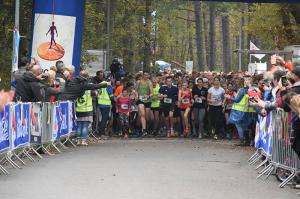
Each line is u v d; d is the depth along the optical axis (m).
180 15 127.31
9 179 21.89
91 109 36.44
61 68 35.62
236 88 43.81
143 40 74.94
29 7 47.62
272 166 23.61
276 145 22.80
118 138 43.00
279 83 22.94
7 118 23.84
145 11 74.06
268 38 64.69
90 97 36.50
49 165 25.92
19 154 27.02
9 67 46.56
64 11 40.25
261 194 19.77
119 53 74.44
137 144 37.72
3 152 23.58
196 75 48.66
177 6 99.25
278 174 22.56
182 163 27.48
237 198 18.92
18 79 30.14
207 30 130.88
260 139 26.77
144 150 33.47
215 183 21.78
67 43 40.47
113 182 21.47
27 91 30.11
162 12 93.19
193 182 21.84
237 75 44.81
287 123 21.36
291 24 61.22
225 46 115.75
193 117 44.53
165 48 94.88
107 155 30.39
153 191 19.77
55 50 40.22
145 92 44.66
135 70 85.56
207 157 30.36
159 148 34.91
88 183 21.19
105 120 42.56
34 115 28.16
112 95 43.75
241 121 37.38
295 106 17.45
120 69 52.19
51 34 40.19
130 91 44.19
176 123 45.25
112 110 44.38
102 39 61.53
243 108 37.19
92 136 42.16
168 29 89.81
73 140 36.84
